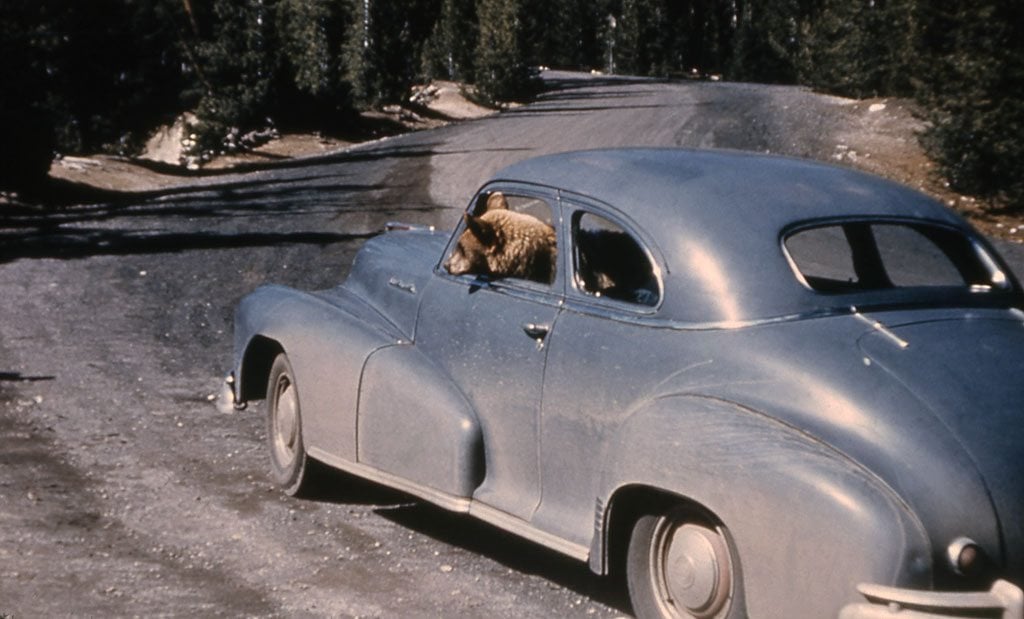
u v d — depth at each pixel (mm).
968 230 5188
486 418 5477
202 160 35812
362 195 24094
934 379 4219
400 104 51500
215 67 39438
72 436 7840
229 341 11117
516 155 30875
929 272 5004
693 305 4684
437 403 5574
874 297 4691
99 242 17547
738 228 4770
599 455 4906
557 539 5023
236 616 4910
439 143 35719
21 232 18938
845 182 5219
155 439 7816
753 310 4570
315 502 6574
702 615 4434
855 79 51062
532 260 5633
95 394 9008
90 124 35688
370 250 6719
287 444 6648
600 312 5023
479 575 5543
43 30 28906
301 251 16453
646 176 5164
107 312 12266
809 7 86438
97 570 5414
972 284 5070
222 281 14102
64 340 10930
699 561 4426
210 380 9617
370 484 6863
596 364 4941
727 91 60906
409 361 5801
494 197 5797
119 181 29625
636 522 4695
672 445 4410
